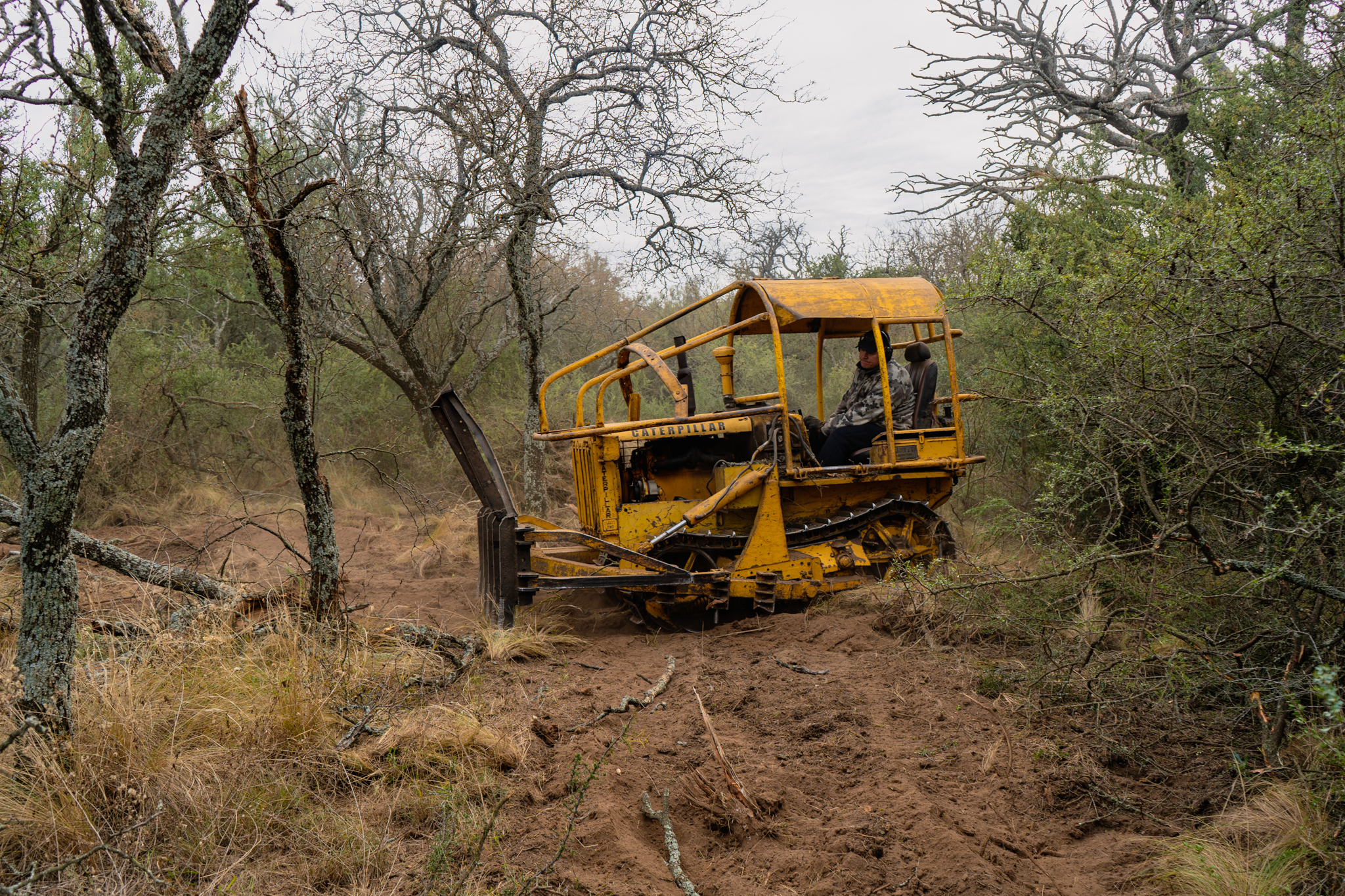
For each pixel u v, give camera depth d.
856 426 7.27
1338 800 3.12
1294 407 4.40
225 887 2.99
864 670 5.43
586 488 6.97
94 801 3.24
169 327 12.41
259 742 3.84
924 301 7.00
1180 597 4.31
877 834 3.53
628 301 17.55
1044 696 4.74
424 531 10.00
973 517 8.72
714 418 6.86
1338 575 3.90
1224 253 4.19
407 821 3.54
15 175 5.36
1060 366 5.71
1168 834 3.51
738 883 3.27
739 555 6.71
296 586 5.36
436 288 10.67
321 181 4.37
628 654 6.02
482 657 5.54
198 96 3.43
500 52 9.27
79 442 3.33
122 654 4.34
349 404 12.91
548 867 3.08
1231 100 7.95
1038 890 3.20
